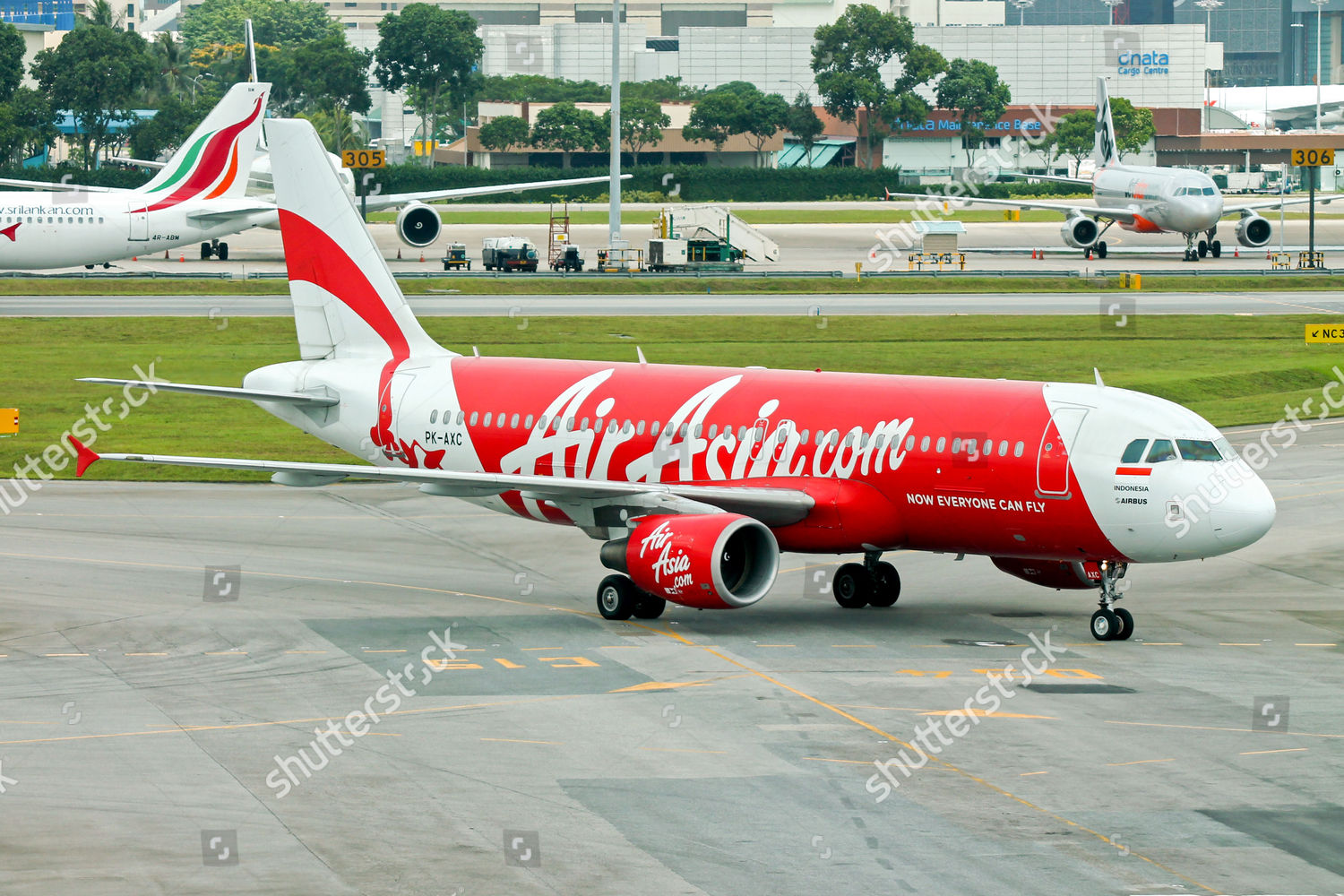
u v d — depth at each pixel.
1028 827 66.81
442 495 113.88
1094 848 64.31
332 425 133.12
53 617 107.12
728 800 70.12
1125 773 74.25
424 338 132.12
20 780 72.94
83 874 61.12
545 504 120.19
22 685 90.31
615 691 89.19
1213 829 66.69
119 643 100.44
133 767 74.88
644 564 103.88
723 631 105.94
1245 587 122.19
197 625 105.75
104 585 117.62
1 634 102.38
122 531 139.50
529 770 74.56
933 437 105.19
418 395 128.38
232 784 72.38
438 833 65.88
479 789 71.62
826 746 78.38
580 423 119.75
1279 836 65.88
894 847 64.38
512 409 123.62
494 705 86.00
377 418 130.25
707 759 76.31
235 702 86.81
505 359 129.25
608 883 60.28
